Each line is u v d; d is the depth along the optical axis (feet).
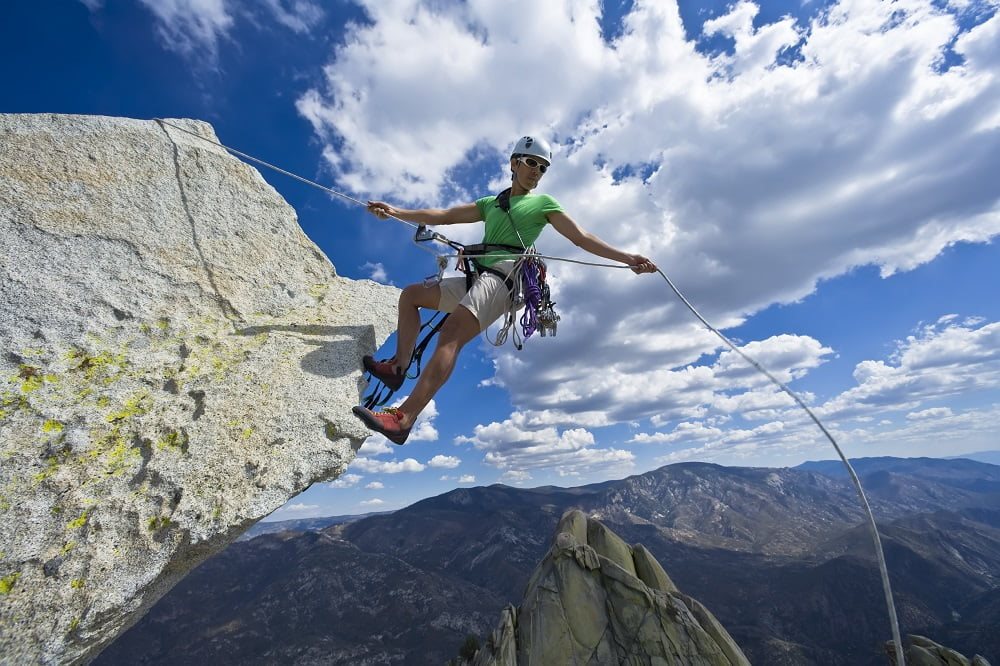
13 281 11.74
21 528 9.14
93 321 12.25
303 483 12.30
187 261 14.46
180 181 15.46
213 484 11.11
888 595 9.21
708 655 59.41
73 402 10.94
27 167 13.28
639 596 65.41
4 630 8.31
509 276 13.80
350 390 14.24
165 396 11.99
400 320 15.17
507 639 67.00
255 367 13.38
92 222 13.42
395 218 15.30
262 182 17.38
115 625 9.76
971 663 68.23
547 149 14.56
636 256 14.20
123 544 9.84
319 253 17.57
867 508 9.97
